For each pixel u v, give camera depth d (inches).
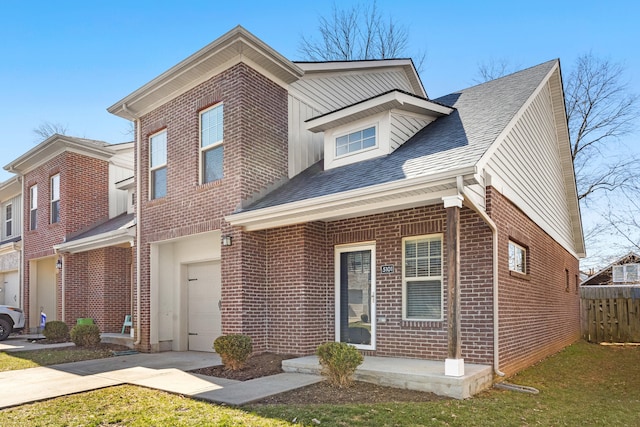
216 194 413.7
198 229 426.9
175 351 466.9
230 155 405.1
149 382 298.2
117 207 695.1
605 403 270.4
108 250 626.8
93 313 632.4
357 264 379.9
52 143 651.5
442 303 326.6
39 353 451.8
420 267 340.8
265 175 415.2
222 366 349.1
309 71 468.1
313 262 383.9
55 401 254.4
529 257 392.2
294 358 350.6
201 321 467.8
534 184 429.7
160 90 466.3
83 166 661.9
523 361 354.3
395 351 343.0
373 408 228.7
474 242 311.7
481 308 304.7
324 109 487.5
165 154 485.1
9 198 879.1
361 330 370.0
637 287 642.2
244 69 407.5
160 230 469.7
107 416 223.0
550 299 464.1
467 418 217.5
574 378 342.6
